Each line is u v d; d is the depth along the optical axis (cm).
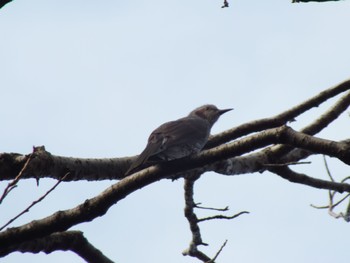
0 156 980
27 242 953
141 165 1175
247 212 1148
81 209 925
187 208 1301
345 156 967
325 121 1314
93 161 1117
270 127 1303
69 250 1002
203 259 1312
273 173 1354
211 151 1019
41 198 724
